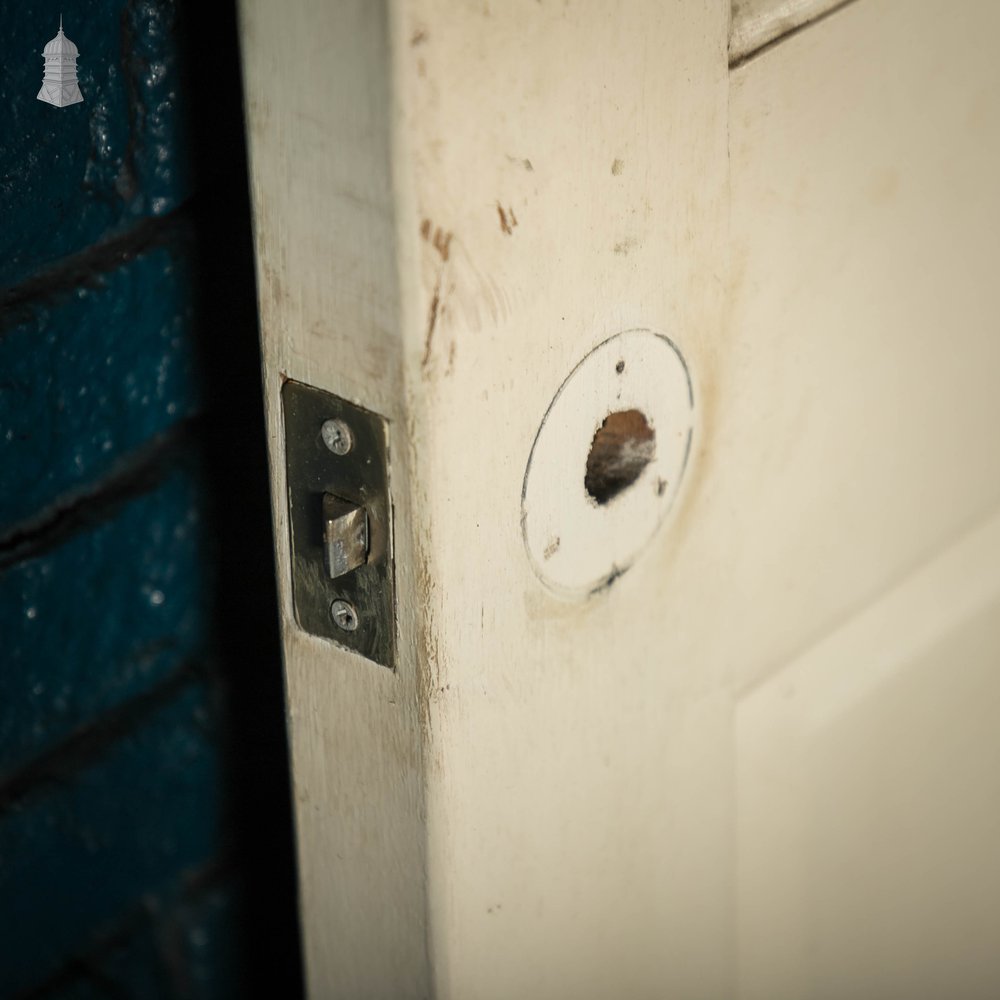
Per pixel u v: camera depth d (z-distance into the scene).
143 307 0.77
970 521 0.91
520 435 0.57
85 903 0.92
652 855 0.78
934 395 0.83
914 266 0.77
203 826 0.94
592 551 0.64
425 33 0.47
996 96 0.76
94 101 0.72
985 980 1.09
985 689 0.98
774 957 0.92
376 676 0.61
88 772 0.88
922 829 0.99
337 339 0.54
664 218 0.60
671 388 0.64
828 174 0.68
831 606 0.83
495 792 0.65
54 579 0.82
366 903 0.69
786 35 0.62
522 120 0.51
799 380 0.73
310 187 0.52
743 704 0.80
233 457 0.84
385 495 0.56
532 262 0.54
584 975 0.76
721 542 0.72
